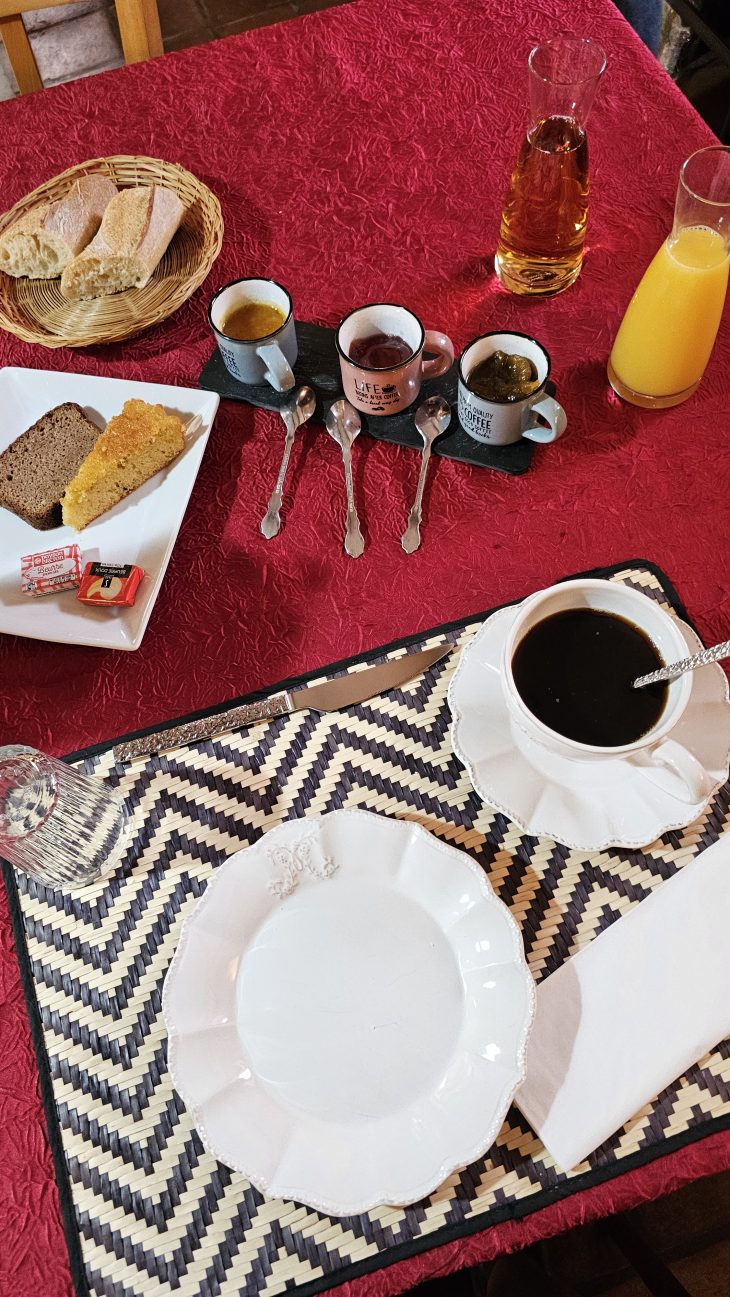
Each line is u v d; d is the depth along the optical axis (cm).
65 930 78
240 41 126
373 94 122
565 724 76
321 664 90
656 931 74
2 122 123
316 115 121
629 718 76
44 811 73
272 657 91
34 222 107
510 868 79
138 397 101
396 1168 65
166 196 110
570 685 77
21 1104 73
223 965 72
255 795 82
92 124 122
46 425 100
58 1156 70
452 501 97
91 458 94
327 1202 63
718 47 156
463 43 124
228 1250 67
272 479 99
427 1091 68
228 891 74
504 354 95
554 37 124
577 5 126
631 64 121
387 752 83
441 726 84
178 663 91
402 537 95
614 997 71
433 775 82
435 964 72
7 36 137
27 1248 68
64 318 109
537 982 74
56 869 77
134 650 90
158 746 84
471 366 95
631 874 78
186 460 98
